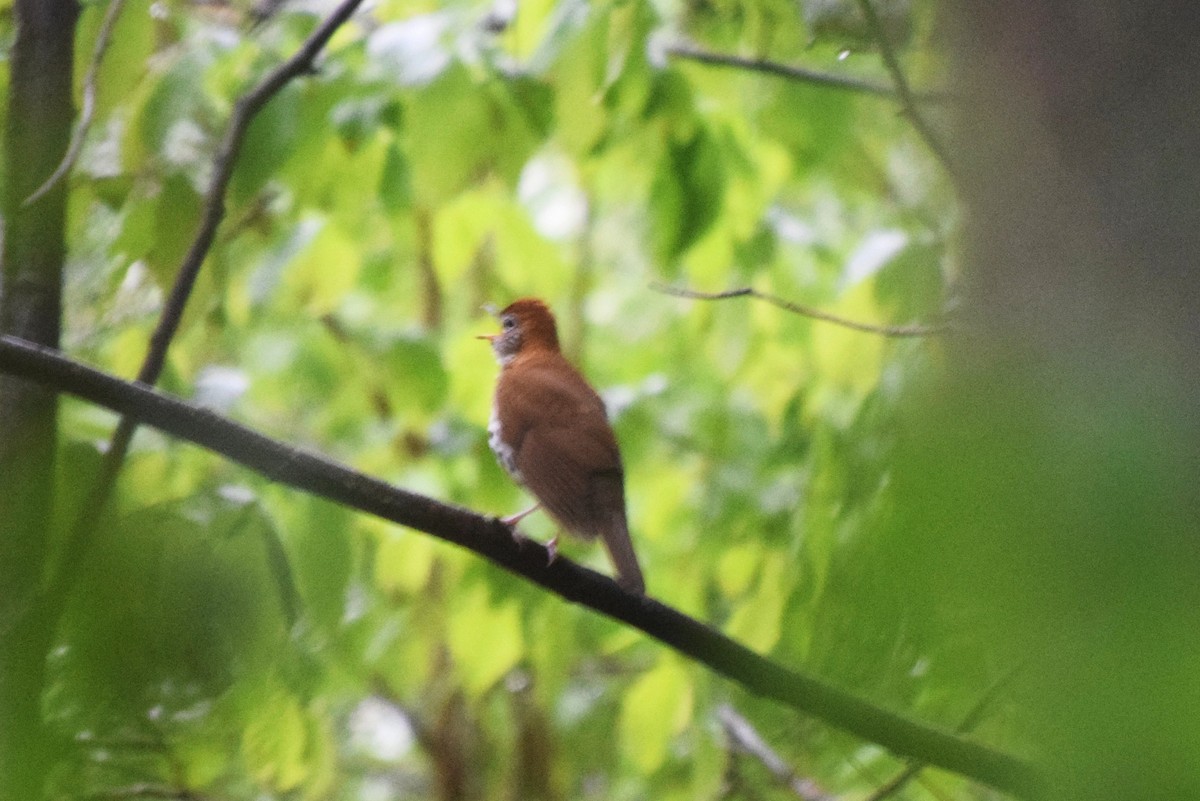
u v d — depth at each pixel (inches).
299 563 372.5
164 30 401.1
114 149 372.8
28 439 306.8
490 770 598.2
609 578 294.4
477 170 420.2
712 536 446.3
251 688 373.7
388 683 581.0
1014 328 145.3
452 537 291.3
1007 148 147.9
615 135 412.8
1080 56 143.5
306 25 395.9
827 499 338.0
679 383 534.3
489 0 404.8
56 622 281.9
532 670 530.9
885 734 276.1
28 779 268.4
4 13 389.1
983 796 378.3
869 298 409.1
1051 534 130.0
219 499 323.0
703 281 443.5
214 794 483.2
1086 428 133.5
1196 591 122.3
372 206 448.1
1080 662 125.5
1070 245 142.9
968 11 153.0
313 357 479.2
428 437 488.7
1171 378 133.8
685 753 491.5
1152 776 121.2
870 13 303.0
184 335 429.7
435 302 560.7
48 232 322.0
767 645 391.2
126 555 295.7
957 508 138.4
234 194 340.2
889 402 316.2
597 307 640.4
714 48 423.5
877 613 208.5
